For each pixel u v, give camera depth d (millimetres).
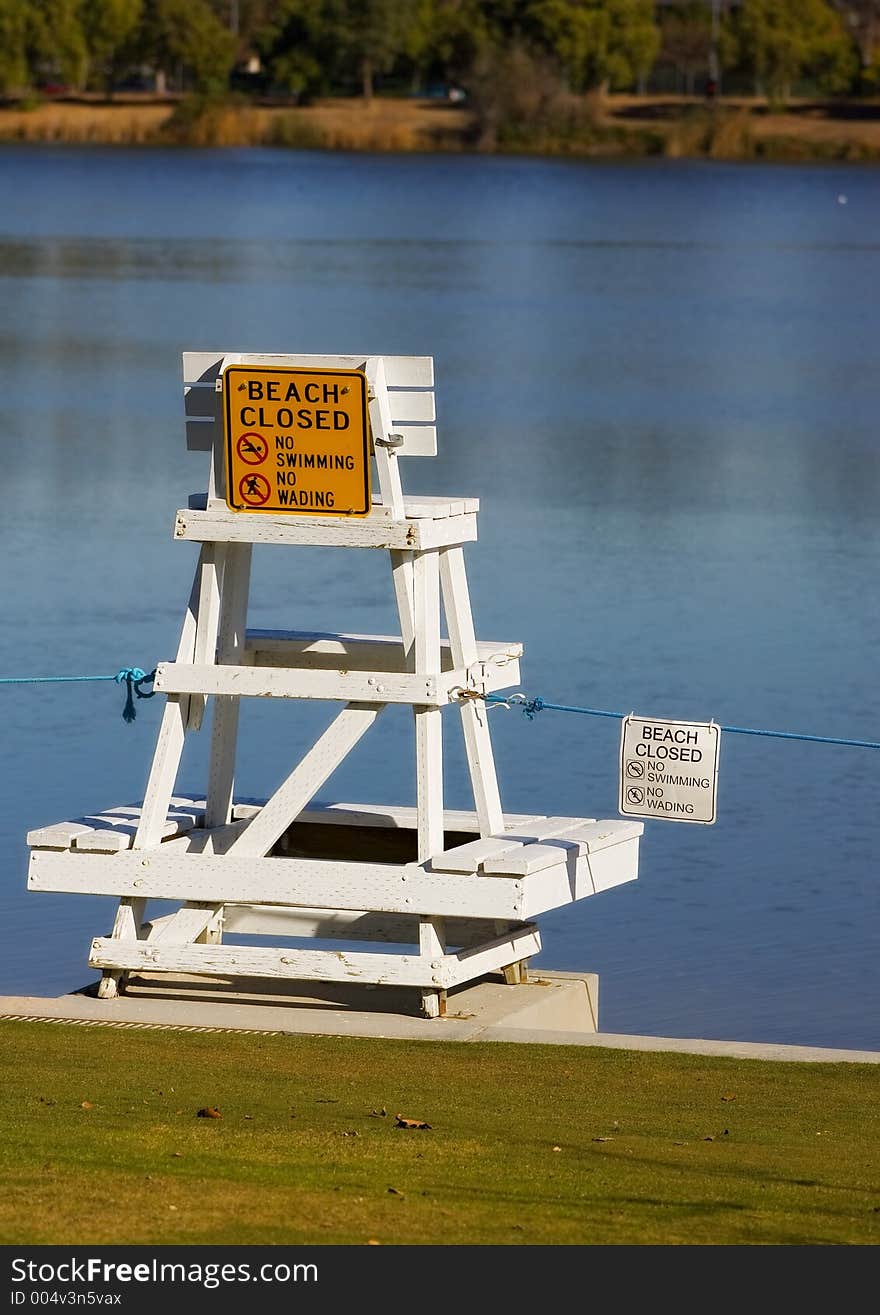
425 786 30219
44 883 31109
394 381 30500
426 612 30688
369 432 30172
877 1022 34844
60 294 182250
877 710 54500
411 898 29672
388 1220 21281
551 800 47406
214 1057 28172
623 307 183875
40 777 48344
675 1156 24016
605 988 36688
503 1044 29062
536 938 32312
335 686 30438
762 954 38438
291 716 54625
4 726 52719
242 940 38688
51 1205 21391
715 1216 21781
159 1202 21578
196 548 75625
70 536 77562
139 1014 30391
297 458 30516
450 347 149500
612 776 49312
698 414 118688
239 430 30688
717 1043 29484
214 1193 21938
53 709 54375
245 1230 20828
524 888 29250
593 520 83000
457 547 31484
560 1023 31703
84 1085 26594
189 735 52531
